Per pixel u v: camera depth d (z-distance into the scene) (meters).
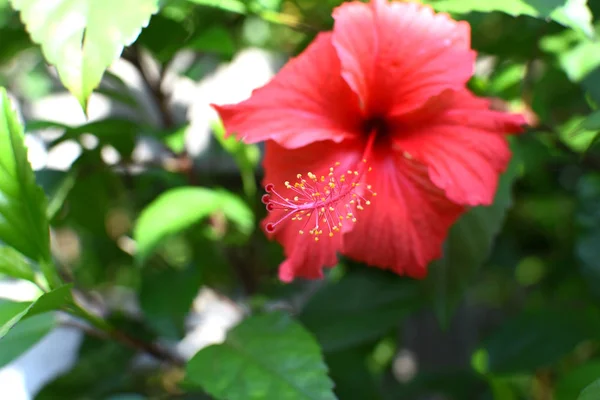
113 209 0.65
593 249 0.61
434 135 0.47
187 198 0.52
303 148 0.48
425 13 0.47
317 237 0.46
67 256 0.70
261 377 0.47
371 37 0.47
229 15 0.59
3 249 0.48
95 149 0.56
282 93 0.47
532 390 0.70
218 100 0.64
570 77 0.52
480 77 0.56
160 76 0.56
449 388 0.63
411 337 0.70
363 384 0.58
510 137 0.50
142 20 0.45
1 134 0.46
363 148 0.48
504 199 0.50
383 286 0.57
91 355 0.59
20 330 0.50
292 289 0.61
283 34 0.68
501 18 0.57
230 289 0.65
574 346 0.57
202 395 0.56
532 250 0.72
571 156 0.57
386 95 0.48
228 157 0.62
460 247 0.51
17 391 0.70
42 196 0.47
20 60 0.70
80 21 0.45
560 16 0.46
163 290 0.56
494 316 0.87
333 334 0.55
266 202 0.47
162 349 0.57
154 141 0.63
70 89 0.44
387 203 0.48
